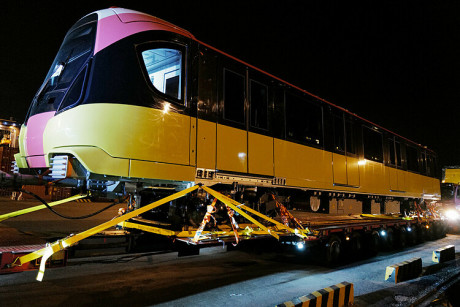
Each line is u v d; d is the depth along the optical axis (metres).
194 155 5.19
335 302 4.26
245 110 6.25
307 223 7.67
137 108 4.59
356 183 9.61
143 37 4.91
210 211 4.98
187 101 5.22
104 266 5.72
